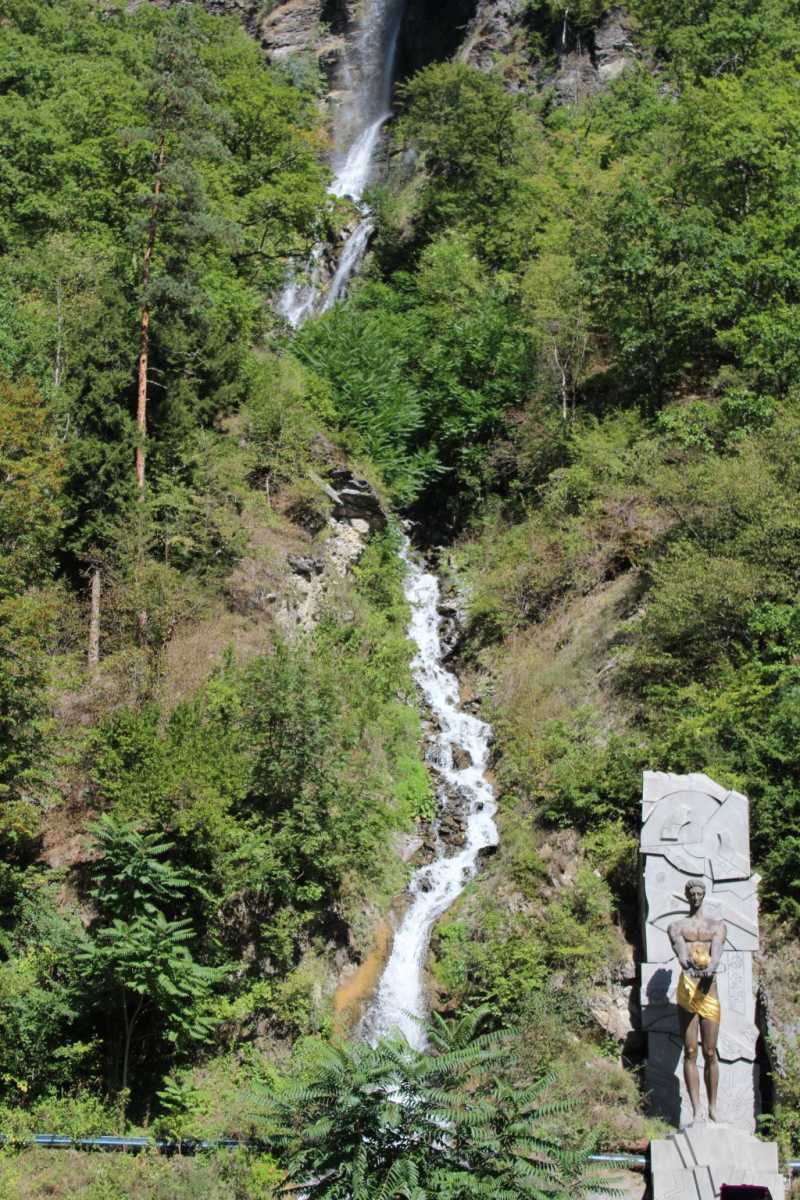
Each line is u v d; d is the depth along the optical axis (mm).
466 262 43906
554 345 38531
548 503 34406
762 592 25203
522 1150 15352
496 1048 19406
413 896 25344
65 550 29438
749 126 38469
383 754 27922
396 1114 14656
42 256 36188
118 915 20922
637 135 45250
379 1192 14367
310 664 25016
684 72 48125
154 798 21703
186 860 22031
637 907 22219
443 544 37938
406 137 54750
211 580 29562
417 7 63719
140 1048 21000
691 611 25484
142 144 41219
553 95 55562
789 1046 19453
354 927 23922
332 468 35188
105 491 29578
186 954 20484
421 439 40031
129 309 33094
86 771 23953
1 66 49656
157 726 23328
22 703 22547
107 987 20312
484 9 60906
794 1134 18531
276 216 45719
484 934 23234
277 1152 18734
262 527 31766
